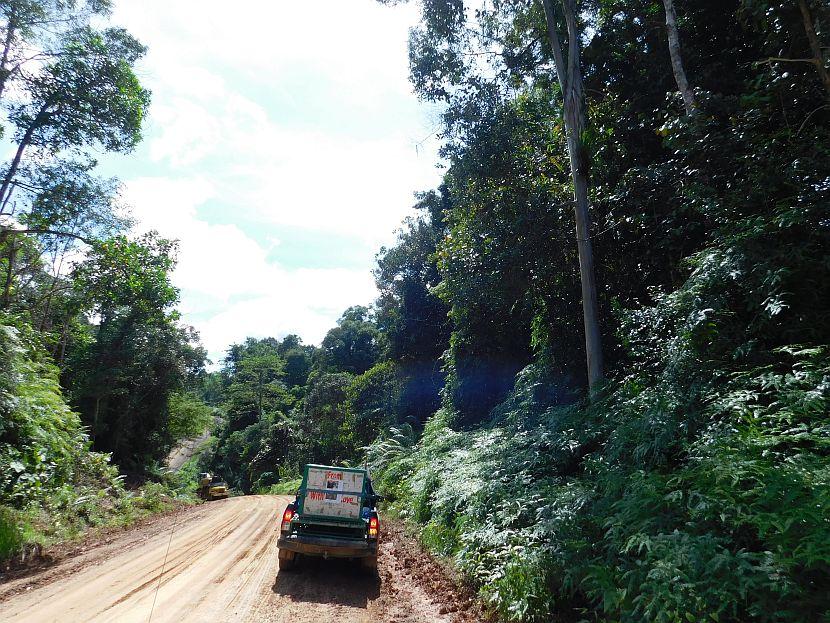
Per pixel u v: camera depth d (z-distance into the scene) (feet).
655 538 14.66
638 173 33.32
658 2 39.22
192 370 113.19
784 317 21.15
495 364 58.65
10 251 63.05
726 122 29.32
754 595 11.95
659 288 30.68
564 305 45.14
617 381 33.68
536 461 28.48
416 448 67.46
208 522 45.09
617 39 44.96
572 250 44.80
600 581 15.25
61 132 54.39
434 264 96.78
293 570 26.05
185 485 108.58
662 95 38.65
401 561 30.50
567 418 30.96
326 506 26.45
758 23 28.55
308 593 22.16
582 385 42.24
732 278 21.34
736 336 21.83
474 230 48.57
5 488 37.24
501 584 19.69
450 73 49.57
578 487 22.80
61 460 47.44
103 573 24.93
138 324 92.43
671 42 32.17
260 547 32.37
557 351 44.09
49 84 51.47
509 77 52.75
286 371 305.53
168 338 102.99
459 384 60.95
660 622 12.49
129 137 57.52
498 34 50.60
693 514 14.83
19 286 72.08
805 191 21.68
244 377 239.09
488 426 49.85
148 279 68.59
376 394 113.60
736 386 20.08
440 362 96.17
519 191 47.19
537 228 44.14
